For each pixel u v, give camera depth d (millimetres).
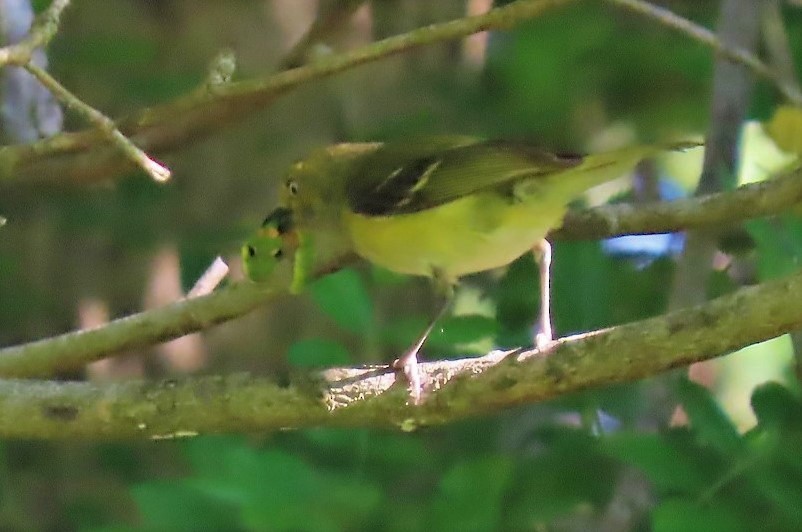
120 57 13156
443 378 7609
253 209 14164
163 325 10086
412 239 9352
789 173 9523
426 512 8266
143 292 14203
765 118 12562
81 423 7863
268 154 14297
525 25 14391
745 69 11227
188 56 14086
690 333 7094
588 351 7344
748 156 13320
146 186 13641
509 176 8836
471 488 8375
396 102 14836
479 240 9172
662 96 15336
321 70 8047
